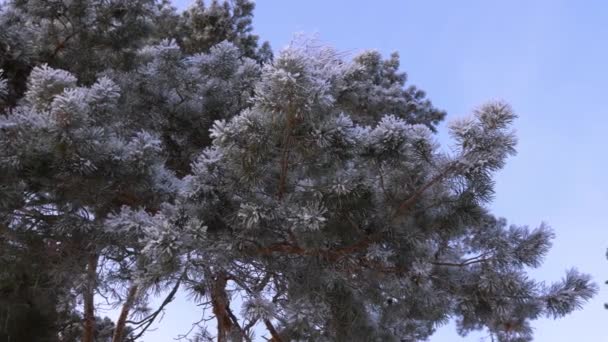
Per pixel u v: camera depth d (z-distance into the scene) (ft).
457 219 18.26
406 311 21.99
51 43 26.96
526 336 24.50
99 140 17.35
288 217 16.53
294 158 16.58
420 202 18.17
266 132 15.43
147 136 18.88
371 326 22.43
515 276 18.60
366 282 20.20
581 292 18.76
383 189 17.88
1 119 16.33
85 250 20.63
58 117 16.03
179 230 15.88
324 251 18.53
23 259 21.52
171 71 26.05
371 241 18.52
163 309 26.37
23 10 26.73
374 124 29.96
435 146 16.75
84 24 26.76
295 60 14.78
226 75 26.96
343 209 17.33
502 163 16.55
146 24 27.61
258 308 16.93
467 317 20.57
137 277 16.61
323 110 15.57
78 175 17.93
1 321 25.39
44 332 26.71
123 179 18.70
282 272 19.85
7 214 19.58
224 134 15.43
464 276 19.42
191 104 26.91
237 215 16.71
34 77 17.07
